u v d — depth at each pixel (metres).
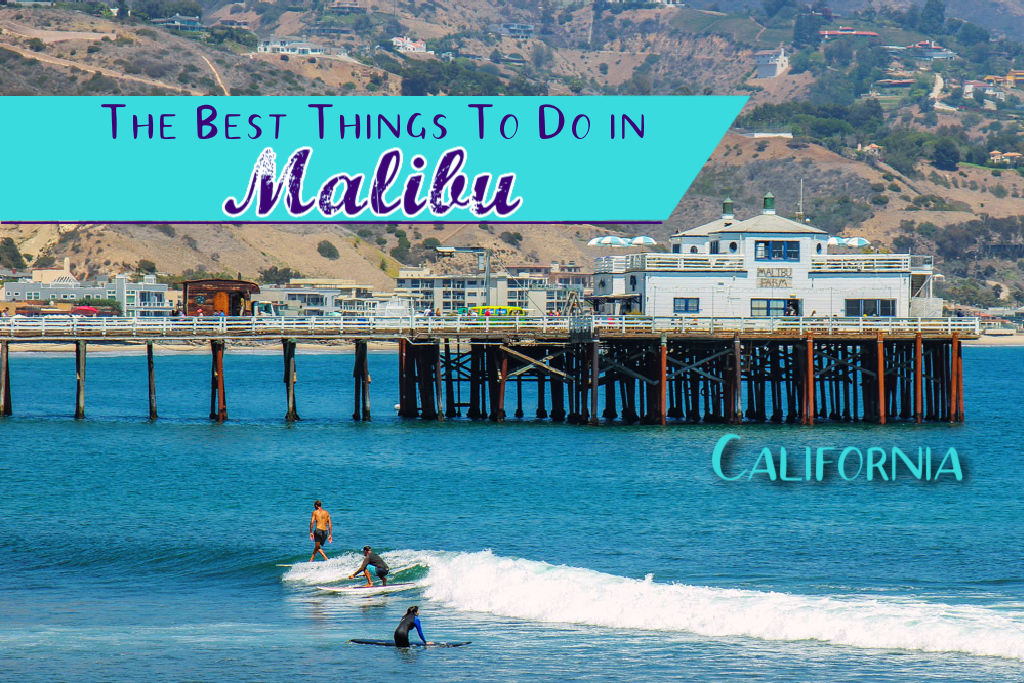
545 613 41.38
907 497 61.66
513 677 35.25
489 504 59.75
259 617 41.25
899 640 37.84
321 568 47.44
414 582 45.25
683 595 42.34
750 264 86.50
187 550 50.34
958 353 83.50
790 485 64.62
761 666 35.88
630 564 47.56
